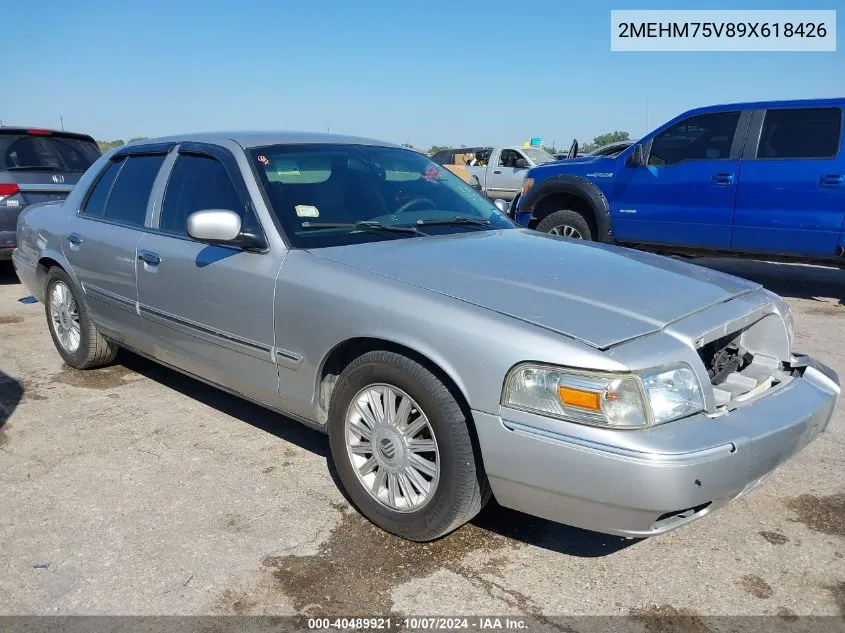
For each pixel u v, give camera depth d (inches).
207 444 153.2
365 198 148.1
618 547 116.3
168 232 155.8
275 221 133.0
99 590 104.6
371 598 103.1
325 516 124.6
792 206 273.3
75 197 194.9
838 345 229.6
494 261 123.3
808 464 144.5
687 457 91.0
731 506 128.9
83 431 159.8
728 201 288.8
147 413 170.2
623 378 92.9
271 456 147.6
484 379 100.0
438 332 104.7
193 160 156.8
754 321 117.8
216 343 142.6
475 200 170.2
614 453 91.1
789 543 117.5
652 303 108.9
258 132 161.0
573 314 102.9
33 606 101.1
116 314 173.6
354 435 121.0
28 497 130.7
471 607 101.3
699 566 111.3
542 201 356.2
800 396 113.5
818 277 348.2
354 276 118.3
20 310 276.8
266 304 129.3
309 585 105.9
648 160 312.0
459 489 106.5
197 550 114.3
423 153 181.6
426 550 114.7
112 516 124.3
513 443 97.8
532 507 100.7
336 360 124.6
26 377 196.2
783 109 275.6
